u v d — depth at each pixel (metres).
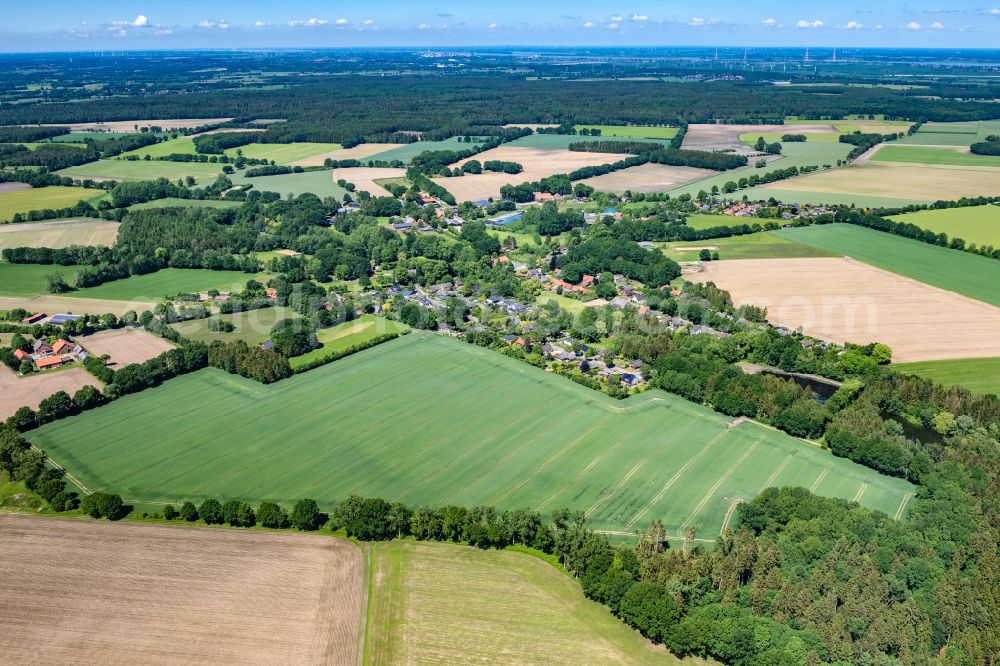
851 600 108.69
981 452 151.50
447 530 127.94
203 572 119.62
